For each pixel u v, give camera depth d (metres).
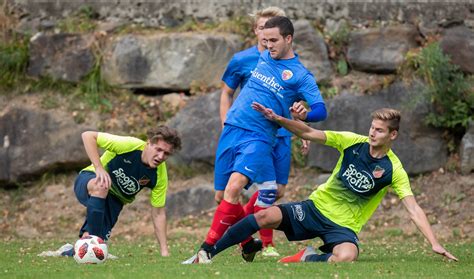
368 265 18.12
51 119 34.19
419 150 32.59
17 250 24.27
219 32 35.44
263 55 20.95
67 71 35.53
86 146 20.61
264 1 35.84
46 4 37.00
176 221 31.33
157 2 36.34
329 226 19.56
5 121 34.12
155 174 21.20
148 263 18.80
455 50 33.22
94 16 36.88
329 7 35.62
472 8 34.72
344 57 34.91
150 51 35.06
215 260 20.42
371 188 19.48
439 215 30.38
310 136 19.14
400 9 35.28
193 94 34.72
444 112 32.72
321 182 32.41
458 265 18.75
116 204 21.50
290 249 25.73
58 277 15.70
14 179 33.62
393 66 34.06
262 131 20.14
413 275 16.52
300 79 20.25
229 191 19.47
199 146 33.28
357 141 19.59
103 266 17.77
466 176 31.92
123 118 34.47
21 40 36.56
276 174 23.48
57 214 32.12
